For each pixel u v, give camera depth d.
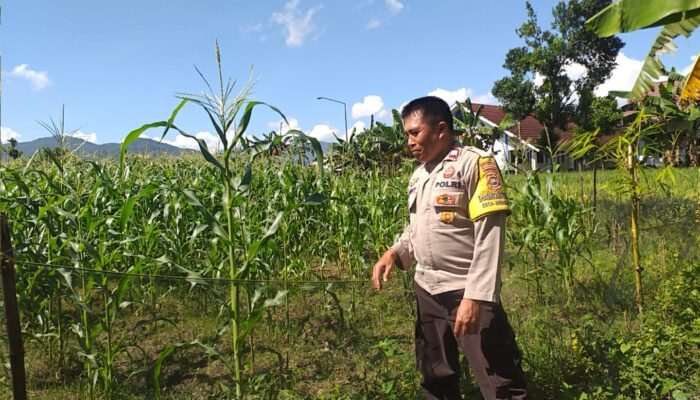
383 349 3.53
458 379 2.91
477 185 2.50
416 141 2.64
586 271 5.96
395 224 6.66
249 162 3.05
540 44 33.19
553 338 3.98
